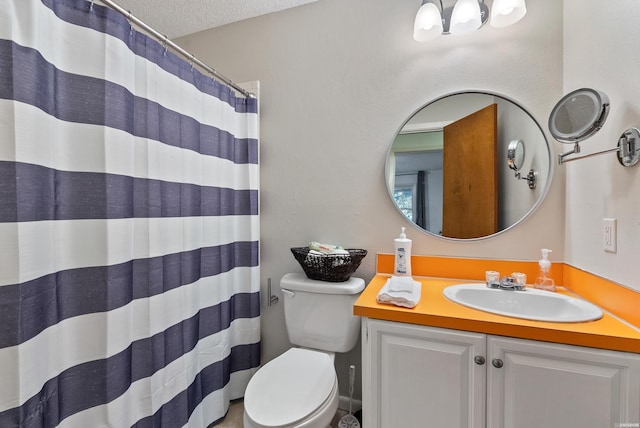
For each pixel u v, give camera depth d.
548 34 1.29
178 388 1.23
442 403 0.96
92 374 0.90
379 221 1.54
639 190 0.82
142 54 1.07
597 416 0.81
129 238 0.99
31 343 0.75
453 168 1.42
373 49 1.54
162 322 1.15
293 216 1.69
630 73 0.87
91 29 0.89
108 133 0.92
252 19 1.76
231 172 1.58
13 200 0.71
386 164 1.51
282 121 1.71
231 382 1.64
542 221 1.31
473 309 1.01
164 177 1.17
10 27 0.70
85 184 0.89
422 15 1.27
